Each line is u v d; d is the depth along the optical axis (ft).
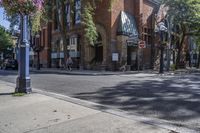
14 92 40.01
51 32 144.56
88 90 43.52
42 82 58.03
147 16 127.34
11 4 33.63
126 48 111.75
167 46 120.67
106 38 109.70
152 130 20.44
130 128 21.03
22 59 38.96
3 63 152.56
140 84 50.85
